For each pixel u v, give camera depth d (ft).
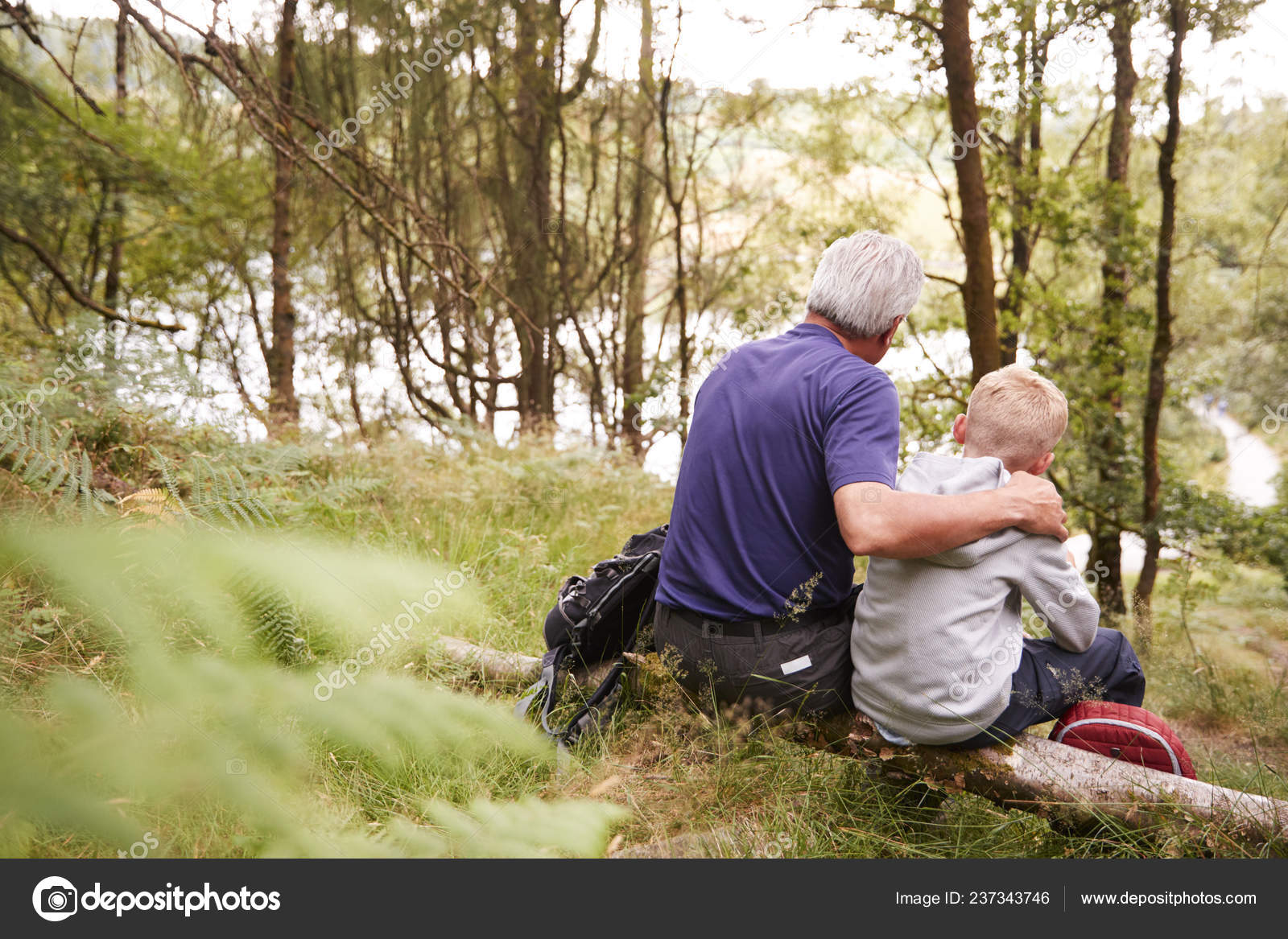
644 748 7.77
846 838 6.84
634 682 8.36
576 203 56.08
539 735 7.73
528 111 49.90
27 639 6.06
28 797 3.92
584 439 24.88
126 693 5.56
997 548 6.68
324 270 54.19
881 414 6.97
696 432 7.71
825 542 7.30
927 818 7.30
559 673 8.74
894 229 44.65
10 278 28.32
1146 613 13.78
